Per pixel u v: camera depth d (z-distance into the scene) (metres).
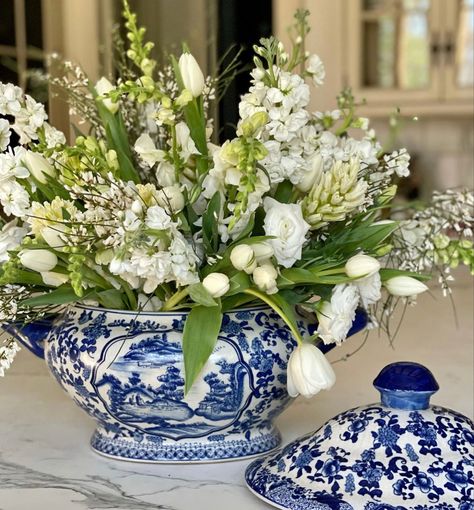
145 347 0.75
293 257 0.74
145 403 0.76
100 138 0.89
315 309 0.78
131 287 0.77
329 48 3.74
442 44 3.66
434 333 1.37
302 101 0.74
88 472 0.77
